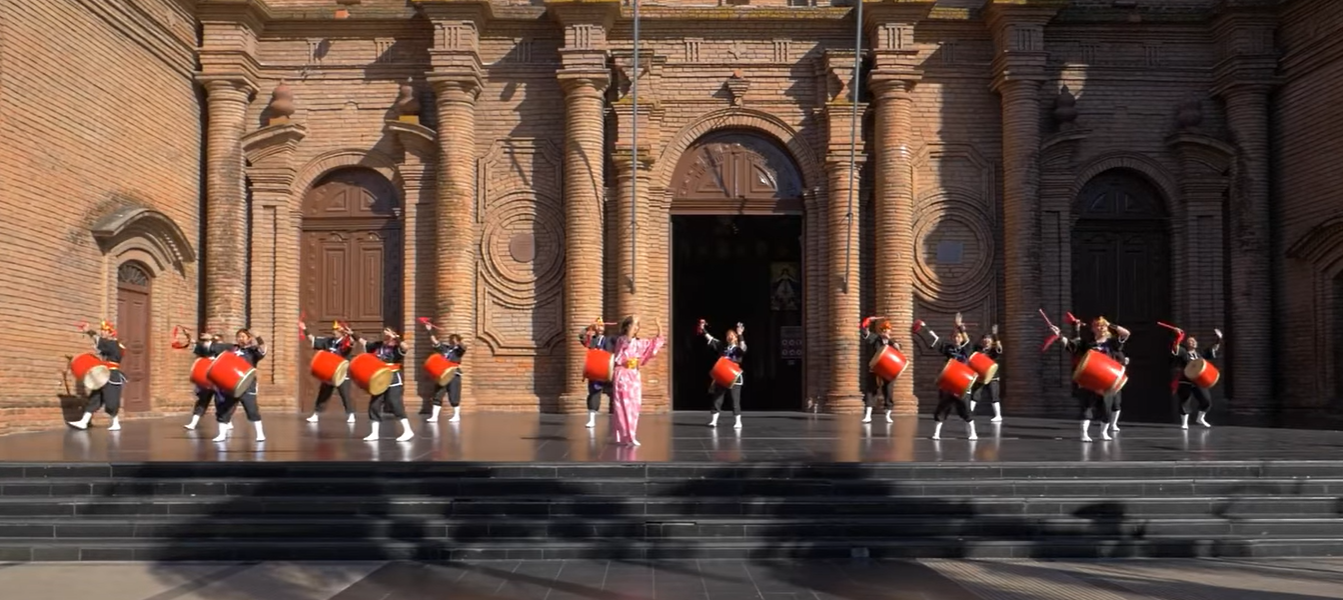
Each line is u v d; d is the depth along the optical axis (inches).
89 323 724.7
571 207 890.1
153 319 818.2
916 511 442.6
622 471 470.0
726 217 1005.2
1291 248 861.2
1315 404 844.0
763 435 654.5
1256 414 861.2
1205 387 711.7
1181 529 432.8
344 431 679.7
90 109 722.2
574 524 423.5
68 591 355.3
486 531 422.3
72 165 701.3
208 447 554.9
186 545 408.5
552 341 911.7
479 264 916.0
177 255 845.8
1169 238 930.1
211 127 882.1
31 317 656.4
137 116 786.2
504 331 916.0
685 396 1193.4
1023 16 886.4
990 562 406.0
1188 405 714.2
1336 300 832.9
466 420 803.4
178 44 850.1
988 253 919.0
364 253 925.2
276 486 452.8
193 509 436.1
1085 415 610.5
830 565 399.9
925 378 917.2
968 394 619.2
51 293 679.1
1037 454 522.6
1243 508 452.4
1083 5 912.9
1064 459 494.6
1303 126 859.4
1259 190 893.2
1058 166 910.4
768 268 1184.8
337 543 410.9
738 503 440.1
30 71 653.3
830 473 472.4
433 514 438.0
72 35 699.4
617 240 908.0
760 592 354.9
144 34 794.8
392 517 431.5
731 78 922.1
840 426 744.3
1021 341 885.2
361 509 437.7
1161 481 465.7
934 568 394.3
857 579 375.6
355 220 926.4
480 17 897.5
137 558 406.3
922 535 426.9
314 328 920.9
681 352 1196.5
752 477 468.4
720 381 703.7
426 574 382.6
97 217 733.3
